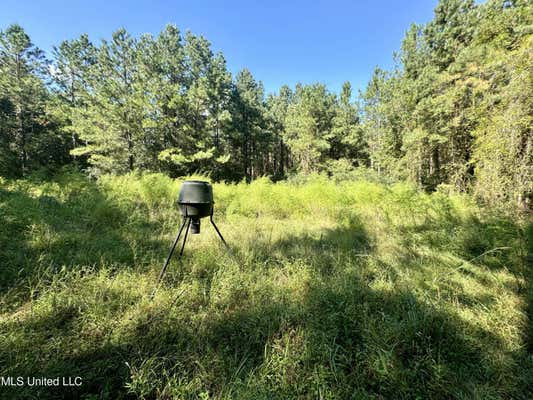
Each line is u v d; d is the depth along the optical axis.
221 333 1.61
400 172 13.93
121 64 14.48
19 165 14.84
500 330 1.59
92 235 3.20
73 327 1.59
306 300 1.89
